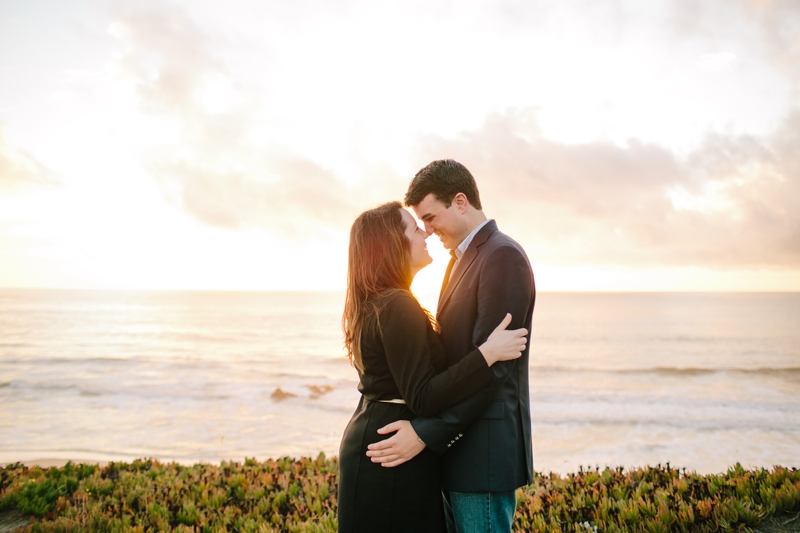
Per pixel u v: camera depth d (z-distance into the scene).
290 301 167.88
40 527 4.47
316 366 34.84
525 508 4.75
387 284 2.44
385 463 2.23
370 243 2.46
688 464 11.80
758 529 3.77
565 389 24.31
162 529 4.61
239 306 133.00
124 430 15.70
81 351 43.97
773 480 4.55
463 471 2.33
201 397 21.73
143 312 105.75
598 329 66.31
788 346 47.53
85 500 5.45
